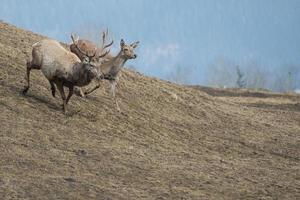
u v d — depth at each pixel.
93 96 70.00
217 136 70.81
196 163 57.62
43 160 51.31
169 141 64.25
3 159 50.03
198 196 49.06
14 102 60.59
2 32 81.94
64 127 58.81
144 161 55.16
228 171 56.59
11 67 68.94
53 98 64.81
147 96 77.38
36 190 45.97
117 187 48.62
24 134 55.38
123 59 67.19
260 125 80.81
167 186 50.25
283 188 53.41
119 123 64.56
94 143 57.25
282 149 70.06
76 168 51.03
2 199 43.91
